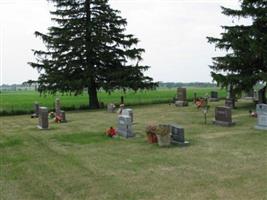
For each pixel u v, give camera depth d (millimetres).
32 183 13219
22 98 76688
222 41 33531
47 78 39656
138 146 18953
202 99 37531
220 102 40750
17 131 26094
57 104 31328
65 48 40344
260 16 31734
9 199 11672
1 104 55875
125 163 15562
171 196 11461
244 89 32625
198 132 22297
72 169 14906
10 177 14031
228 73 33156
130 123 21547
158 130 18734
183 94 38406
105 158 16562
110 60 41625
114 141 20625
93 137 22125
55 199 11562
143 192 11914
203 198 11172
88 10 40750
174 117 29969
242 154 16344
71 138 22094
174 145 18734
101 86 40656
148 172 14117
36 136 23312
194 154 16703
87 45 40156
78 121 30188
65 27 40719
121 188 12375
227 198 11086
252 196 11133
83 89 41906
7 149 19531
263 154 16188
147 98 59531
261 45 30859
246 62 32125
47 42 40250
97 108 41938
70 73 40688
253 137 20078
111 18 41219
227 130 22625
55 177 13875
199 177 13250
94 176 13828
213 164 14898
